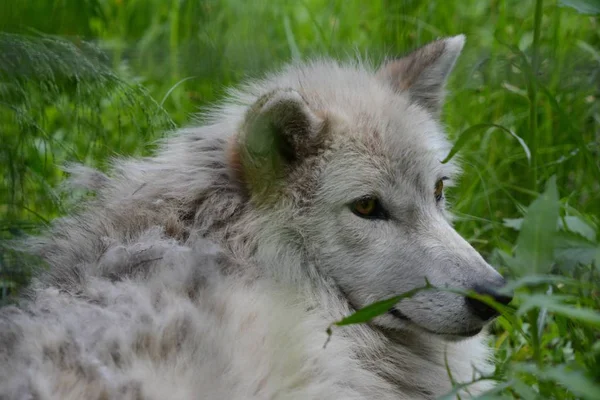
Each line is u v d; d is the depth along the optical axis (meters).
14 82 9.79
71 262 8.77
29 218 11.27
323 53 14.69
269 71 12.27
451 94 14.05
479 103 14.13
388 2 16.19
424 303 8.65
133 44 14.95
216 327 7.45
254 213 8.94
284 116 8.70
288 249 8.84
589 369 8.00
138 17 15.95
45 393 6.56
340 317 8.81
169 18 15.55
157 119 11.73
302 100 8.70
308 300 8.71
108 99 11.49
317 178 8.91
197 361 7.11
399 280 8.75
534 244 7.09
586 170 12.76
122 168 9.82
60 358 7.01
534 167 9.55
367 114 9.25
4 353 7.18
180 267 7.97
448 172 10.30
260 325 7.72
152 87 14.39
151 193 9.18
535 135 9.63
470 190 12.54
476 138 13.76
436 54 10.41
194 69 14.61
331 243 8.88
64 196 11.02
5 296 8.80
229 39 15.09
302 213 8.89
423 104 10.52
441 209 9.71
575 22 15.49
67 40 10.89
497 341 10.83
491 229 12.51
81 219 9.39
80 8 12.66
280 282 8.66
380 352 9.01
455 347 9.62
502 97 14.08
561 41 14.64
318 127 8.89
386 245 8.81
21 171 10.63
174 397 6.76
